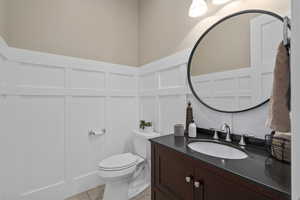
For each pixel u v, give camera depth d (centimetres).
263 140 99
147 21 205
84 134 180
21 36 142
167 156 106
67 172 168
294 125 33
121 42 209
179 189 97
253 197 62
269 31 98
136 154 188
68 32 169
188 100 150
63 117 166
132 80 220
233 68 116
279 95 72
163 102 179
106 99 197
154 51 193
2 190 130
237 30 113
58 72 163
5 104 132
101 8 193
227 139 114
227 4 119
